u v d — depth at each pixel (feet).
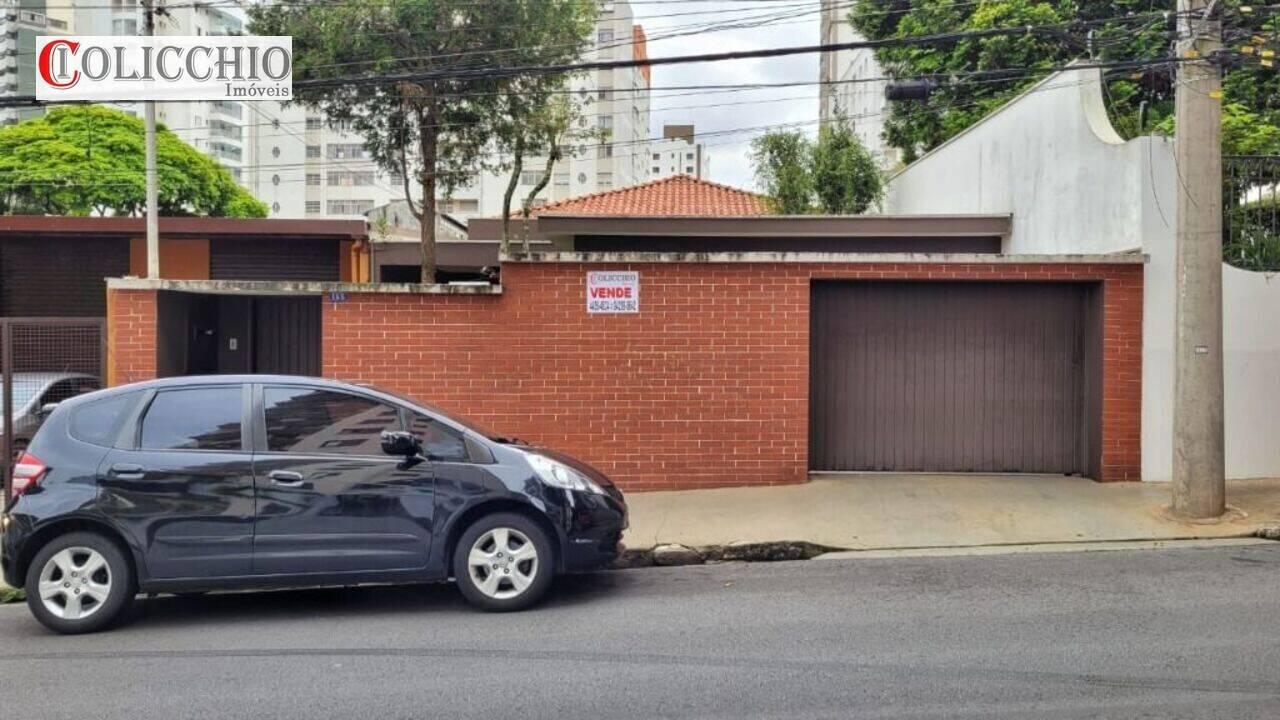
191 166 116.57
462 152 51.06
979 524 29.22
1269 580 23.02
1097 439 33.94
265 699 16.15
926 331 35.42
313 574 20.85
